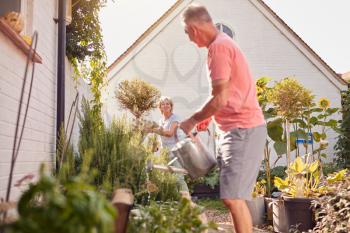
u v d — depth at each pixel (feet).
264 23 46.11
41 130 14.97
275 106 20.85
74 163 12.10
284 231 16.97
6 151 10.43
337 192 14.33
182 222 7.32
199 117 9.67
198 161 9.85
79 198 3.45
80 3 21.94
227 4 46.19
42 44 15.71
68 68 21.11
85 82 27.20
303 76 45.55
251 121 9.85
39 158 14.57
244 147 9.72
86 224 3.37
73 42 21.25
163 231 7.04
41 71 15.14
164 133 14.30
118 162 11.50
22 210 3.75
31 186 3.90
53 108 17.74
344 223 12.91
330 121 32.99
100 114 23.50
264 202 19.47
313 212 15.88
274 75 45.70
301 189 16.67
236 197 9.58
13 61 11.03
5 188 10.33
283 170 31.63
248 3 46.21
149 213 7.63
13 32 10.09
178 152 9.86
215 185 30.07
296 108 20.01
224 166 9.80
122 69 43.73
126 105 27.43
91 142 13.26
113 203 6.56
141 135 13.84
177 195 13.07
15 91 11.30
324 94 45.29
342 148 37.63
